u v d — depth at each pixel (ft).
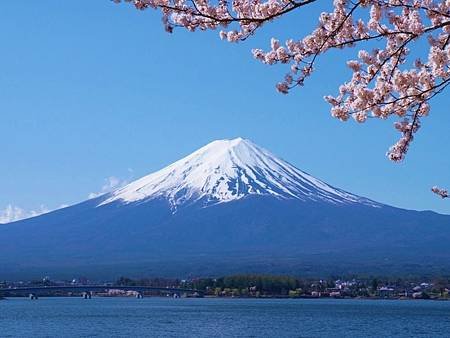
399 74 33.63
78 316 377.50
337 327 302.86
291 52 35.83
